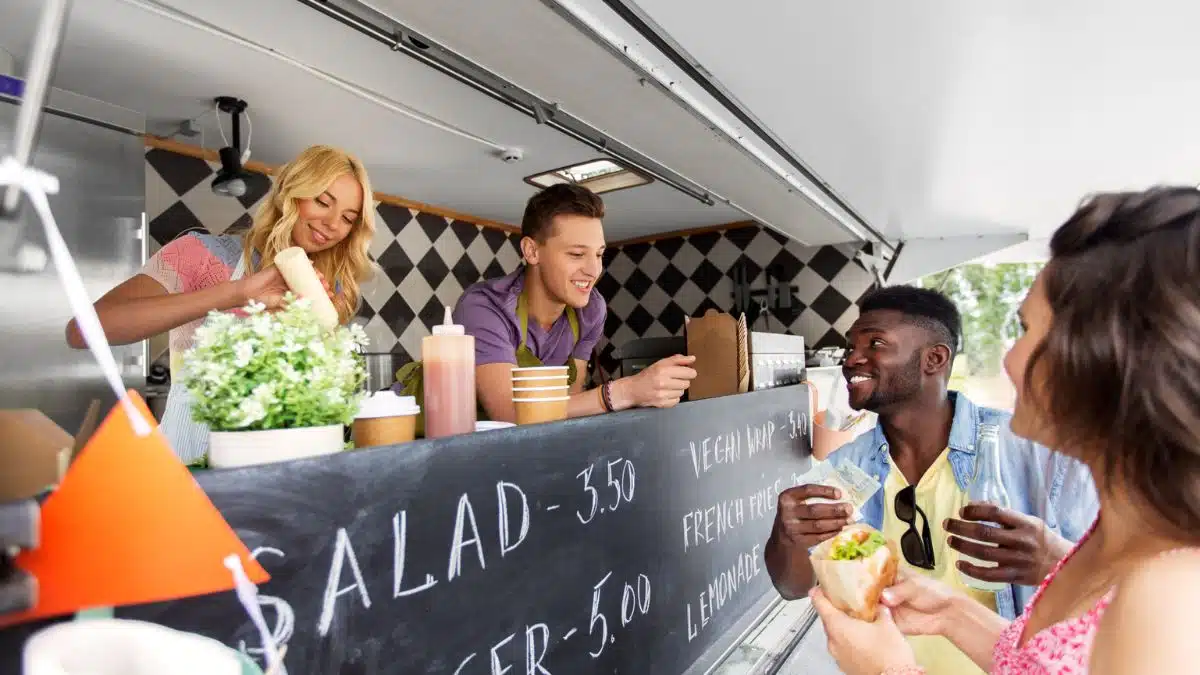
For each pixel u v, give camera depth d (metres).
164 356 2.44
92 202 2.00
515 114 2.36
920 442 1.25
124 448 0.44
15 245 1.78
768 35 1.42
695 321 1.83
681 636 1.35
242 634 0.61
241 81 2.09
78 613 0.42
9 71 1.73
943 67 1.57
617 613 1.15
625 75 1.67
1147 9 1.28
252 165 2.89
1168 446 0.55
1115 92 1.72
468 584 0.86
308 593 0.67
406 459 0.78
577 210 1.42
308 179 1.42
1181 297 0.54
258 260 1.53
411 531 0.78
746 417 1.69
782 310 4.34
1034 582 1.09
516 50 1.54
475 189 3.43
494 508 0.90
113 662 0.38
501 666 0.90
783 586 1.33
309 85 2.12
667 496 1.31
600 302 1.74
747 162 2.37
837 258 4.21
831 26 1.37
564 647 1.02
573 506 1.05
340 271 1.58
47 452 0.41
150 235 2.61
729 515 1.59
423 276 3.78
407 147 2.74
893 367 1.19
